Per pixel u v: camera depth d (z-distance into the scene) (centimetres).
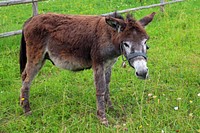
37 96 377
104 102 340
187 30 577
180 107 333
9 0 548
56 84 398
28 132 311
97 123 316
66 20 324
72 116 329
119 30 283
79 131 305
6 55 488
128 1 810
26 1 520
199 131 286
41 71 445
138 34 278
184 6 734
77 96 371
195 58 468
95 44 304
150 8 723
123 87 390
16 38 545
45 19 327
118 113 340
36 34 325
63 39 318
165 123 311
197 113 327
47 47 330
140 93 372
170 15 677
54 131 308
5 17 716
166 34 565
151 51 495
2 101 365
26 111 341
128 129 299
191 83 394
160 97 360
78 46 314
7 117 334
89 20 318
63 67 335
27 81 339
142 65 271
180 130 295
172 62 454
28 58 336
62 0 853
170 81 400
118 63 457
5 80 416
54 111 339
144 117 321
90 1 830
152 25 615
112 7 767
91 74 428
